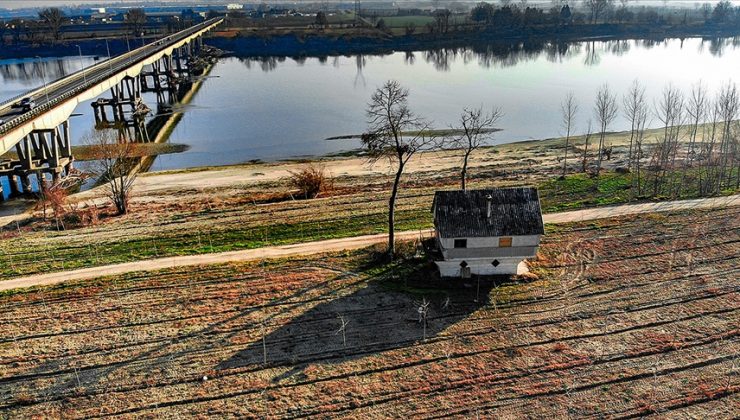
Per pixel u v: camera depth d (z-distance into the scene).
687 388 33.84
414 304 42.75
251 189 72.88
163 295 44.78
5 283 47.12
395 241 52.34
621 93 127.38
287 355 37.59
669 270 46.50
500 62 180.00
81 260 51.28
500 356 37.00
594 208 59.72
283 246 53.22
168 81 144.88
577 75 152.25
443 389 34.34
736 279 44.94
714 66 160.25
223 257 51.19
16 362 37.22
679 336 38.41
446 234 43.66
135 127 108.81
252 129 106.00
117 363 37.12
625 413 32.16
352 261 49.41
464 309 42.03
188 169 83.56
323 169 81.25
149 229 58.53
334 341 38.88
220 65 190.00
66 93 85.44
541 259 48.75
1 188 74.25
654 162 75.38
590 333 39.00
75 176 79.06
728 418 31.59
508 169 77.06
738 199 60.62
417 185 71.94
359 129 104.25
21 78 177.25
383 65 180.25
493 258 45.00
